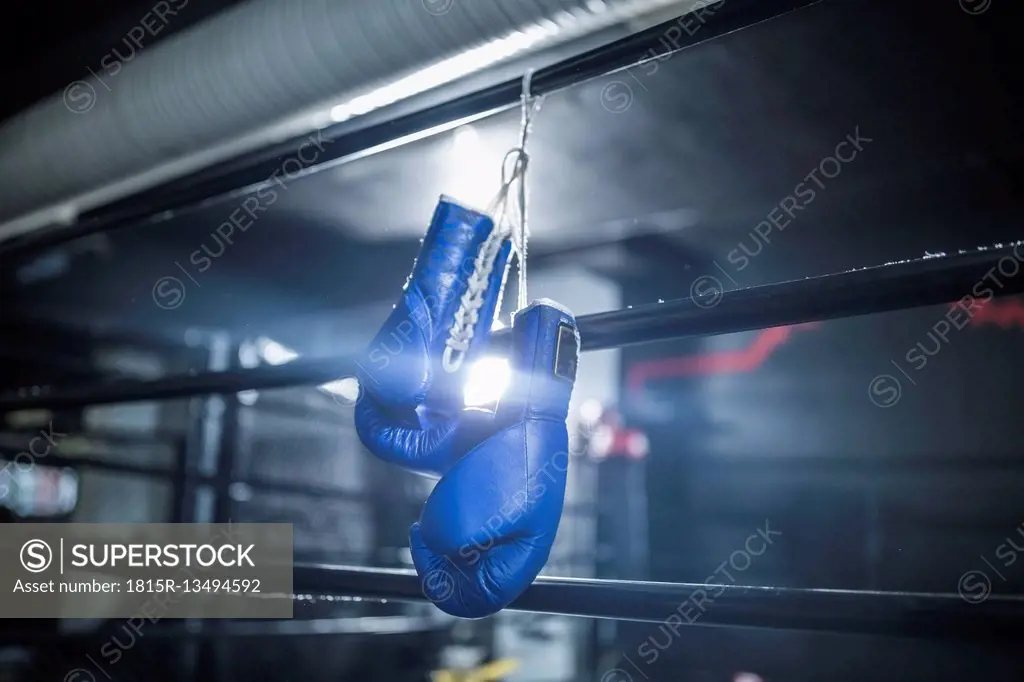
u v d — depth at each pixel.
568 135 2.94
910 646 3.26
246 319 4.37
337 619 3.46
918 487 3.77
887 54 2.35
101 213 1.96
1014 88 2.50
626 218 3.84
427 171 3.18
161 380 1.59
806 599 0.90
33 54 2.48
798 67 2.44
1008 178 3.30
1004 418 3.64
